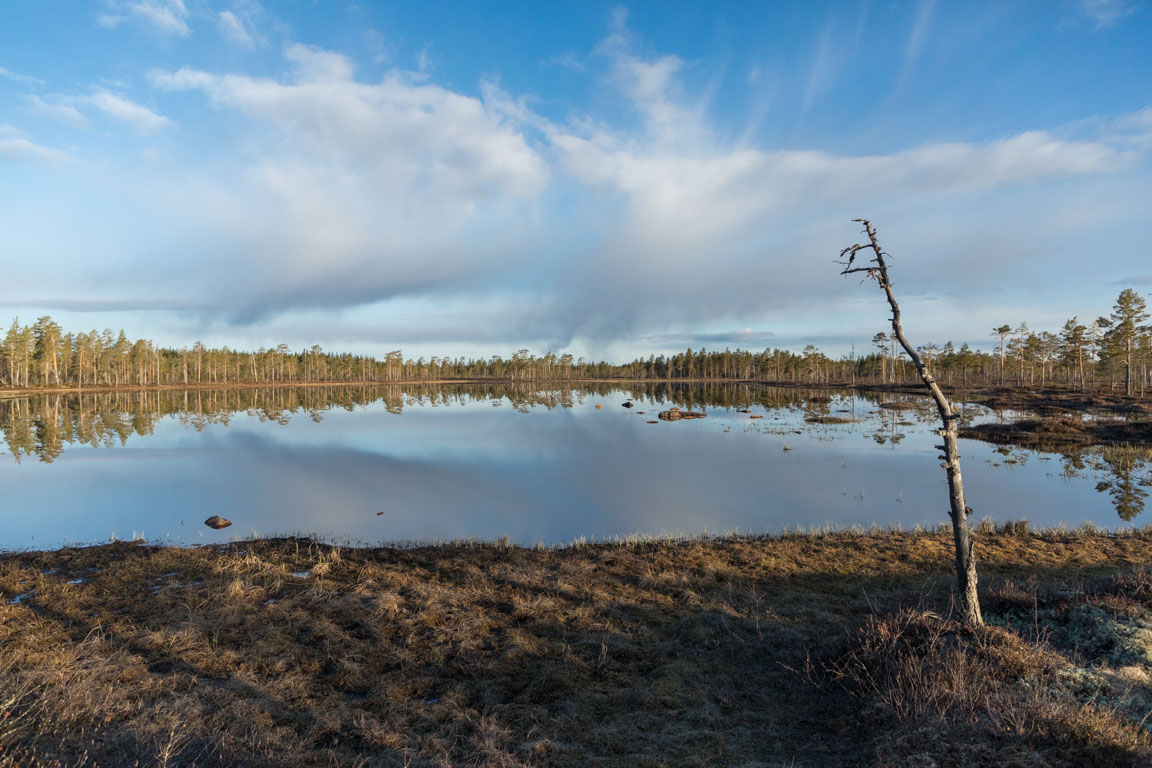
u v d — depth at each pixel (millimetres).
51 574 12102
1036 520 17312
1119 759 4930
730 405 69062
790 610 9836
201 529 16844
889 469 26125
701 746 6086
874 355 142750
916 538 14703
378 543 15289
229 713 6633
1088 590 9766
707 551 13727
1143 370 78688
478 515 18703
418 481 24375
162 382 124500
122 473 25984
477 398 92688
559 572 12070
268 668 7840
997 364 122125
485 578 11609
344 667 7816
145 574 11828
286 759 5762
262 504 20266
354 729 6414
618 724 6547
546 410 65062
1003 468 26094
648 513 18859
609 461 29141
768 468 26781
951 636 7418
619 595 10727
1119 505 19203
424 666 8000
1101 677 6359
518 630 9055
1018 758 4984
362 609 9797
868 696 6633
